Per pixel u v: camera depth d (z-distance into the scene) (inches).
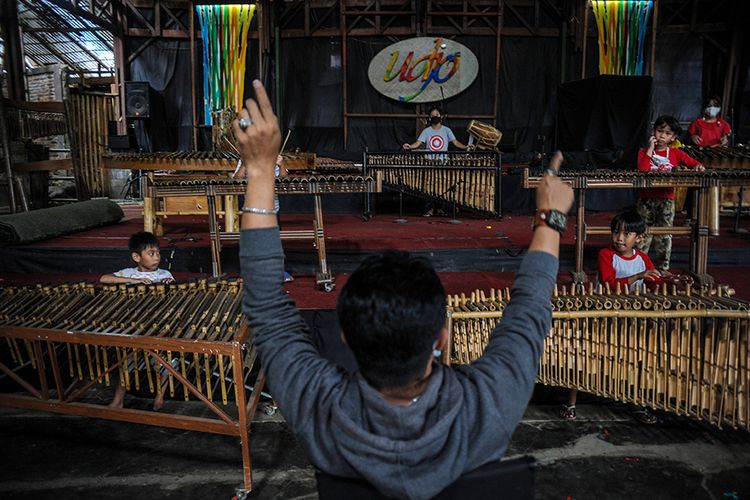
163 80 386.0
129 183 404.8
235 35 374.6
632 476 100.7
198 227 247.8
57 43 636.7
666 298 105.7
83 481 100.0
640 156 170.2
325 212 309.1
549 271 42.4
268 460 107.5
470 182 251.8
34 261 189.2
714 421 100.1
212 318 97.5
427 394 36.4
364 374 37.5
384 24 378.6
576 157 329.4
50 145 451.5
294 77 380.5
